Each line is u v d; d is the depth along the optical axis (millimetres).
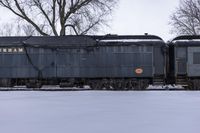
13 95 26844
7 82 37781
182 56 37000
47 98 23469
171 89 36938
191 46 36875
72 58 37562
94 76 37375
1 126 11750
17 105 18578
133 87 36969
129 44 37188
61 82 37719
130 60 37188
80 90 35438
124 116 14062
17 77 37750
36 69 37656
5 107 17578
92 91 32844
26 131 10758
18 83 37969
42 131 10758
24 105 18578
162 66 37062
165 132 10477
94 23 48344
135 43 37188
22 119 13375
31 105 18594
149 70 37031
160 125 11828
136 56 37188
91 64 37406
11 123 12398
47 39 37938
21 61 37781
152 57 37094
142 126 11641
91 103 19547
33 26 49062
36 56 37719
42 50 37719
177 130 10812
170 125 11820
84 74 37406
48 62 37625
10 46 37812
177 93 28688
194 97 23828
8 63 37844
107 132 10562
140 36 37781
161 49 37094
